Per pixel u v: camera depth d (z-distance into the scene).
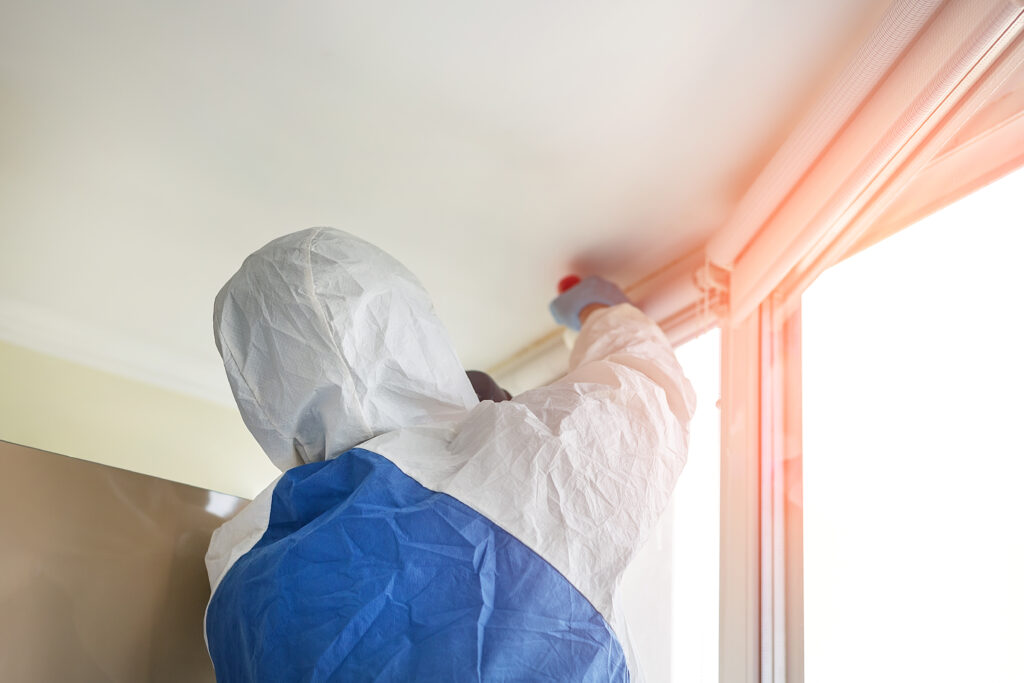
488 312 2.19
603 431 1.06
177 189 1.82
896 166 1.25
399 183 1.75
